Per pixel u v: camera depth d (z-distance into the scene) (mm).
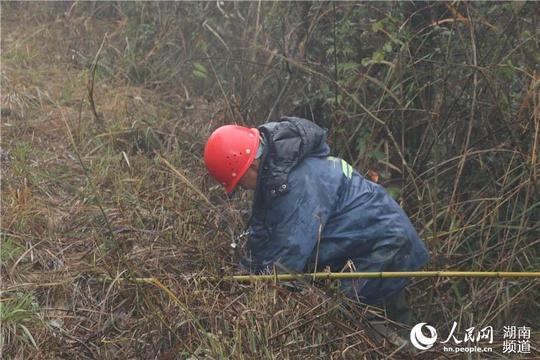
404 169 5383
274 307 3910
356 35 5699
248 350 3709
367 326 4055
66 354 3879
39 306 4273
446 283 4977
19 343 3969
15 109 6383
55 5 8617
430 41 5477
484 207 5227
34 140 5984
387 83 5246
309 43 5887
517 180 5227
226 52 6996
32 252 4633
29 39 7934
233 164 4215
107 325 4039
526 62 5262
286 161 4078
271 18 6355
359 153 5516
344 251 4188
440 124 5434
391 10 5480
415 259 4273
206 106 6941
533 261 5039
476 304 4738
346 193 4207
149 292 4156
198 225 4918
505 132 5305
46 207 5109
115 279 4156
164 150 5992
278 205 4078
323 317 3906
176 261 4598
